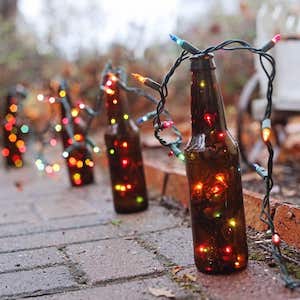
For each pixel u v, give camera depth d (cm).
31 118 237
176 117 240
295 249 77
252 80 138
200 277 69
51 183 155
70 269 77
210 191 67
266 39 136
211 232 68
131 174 105
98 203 120
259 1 216
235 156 67
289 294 62
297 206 79
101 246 86
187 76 260
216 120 67
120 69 102
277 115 132
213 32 246
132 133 104
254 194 89
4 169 196
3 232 100
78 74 254
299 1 141
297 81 127
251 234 85
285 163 146
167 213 104
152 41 259
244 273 69
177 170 116
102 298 65
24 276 75
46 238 94
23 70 296
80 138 138
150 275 72
